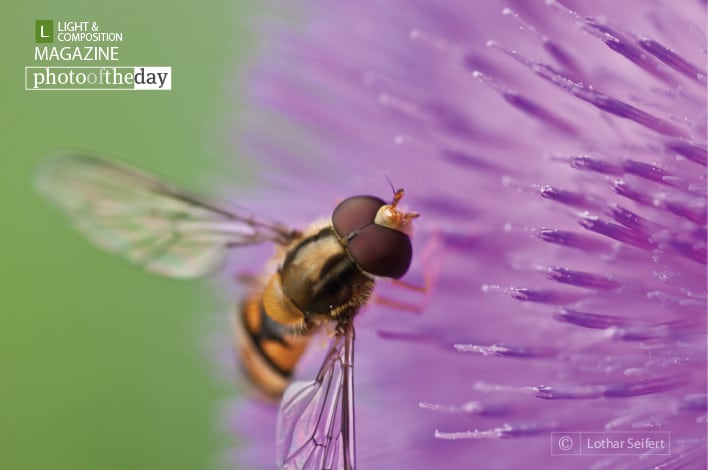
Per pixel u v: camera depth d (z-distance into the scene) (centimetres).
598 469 7
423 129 8
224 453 8
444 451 7
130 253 8
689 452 7
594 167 7
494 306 7
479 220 7
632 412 7
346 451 7
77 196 8
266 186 8
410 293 8
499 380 7
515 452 7
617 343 7
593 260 7
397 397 8
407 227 7
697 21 7
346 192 8
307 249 7
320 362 8
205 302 9
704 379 7
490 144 7
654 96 7
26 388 9
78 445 9
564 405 7
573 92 7
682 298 7
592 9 7
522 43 7
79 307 9
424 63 8
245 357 8
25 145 9
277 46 8
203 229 8
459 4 8
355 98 8
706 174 7
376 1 8
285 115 8
